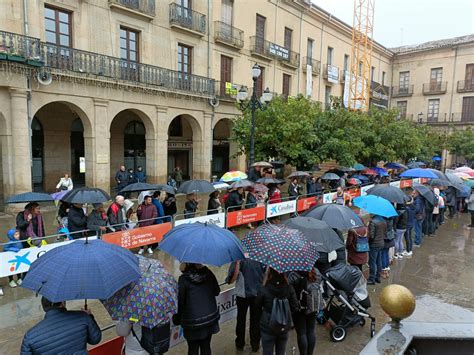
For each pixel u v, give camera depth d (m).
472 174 18.02
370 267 7.56
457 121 41.41
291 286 4.13
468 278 8.16
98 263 3.18
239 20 23.80
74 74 15.09
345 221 6.04
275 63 27.14
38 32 14.34
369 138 20.31
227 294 5.45
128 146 22.55
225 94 23.30
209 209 10.84
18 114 13.38
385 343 2.49
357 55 37.47
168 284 3.67
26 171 13.72
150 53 18.69
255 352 5.08
